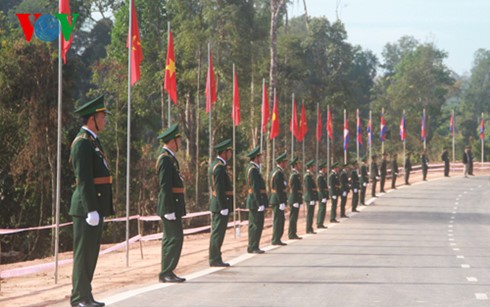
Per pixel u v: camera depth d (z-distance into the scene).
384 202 48.28
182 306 11.74
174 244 14.79
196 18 60.66
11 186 45.59
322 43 89.88
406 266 17.97
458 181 67.25
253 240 21.44
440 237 27.66
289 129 75.75
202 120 67.81
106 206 11.36
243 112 63.09
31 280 17.09
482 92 165.00
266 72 67.75
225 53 61.41
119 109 59.97
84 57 90.75
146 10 66.69
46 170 45.47
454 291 13.67
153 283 14.80
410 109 122.94
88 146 11.11
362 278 15.51
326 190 32.94
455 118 160.25
